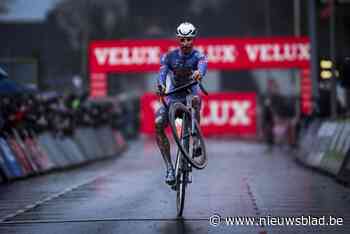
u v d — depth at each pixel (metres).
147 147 75.00
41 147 41.19
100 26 131.25
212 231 17.36
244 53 70.00
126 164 47.00
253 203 22.58
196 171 37.56
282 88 123.44
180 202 19.56
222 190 26.69
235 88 137.25
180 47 19.58
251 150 64.88
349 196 24.58
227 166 42.19
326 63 47.69
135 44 70.62
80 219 19.61
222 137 97.81
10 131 37.25
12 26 124.69
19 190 28.95
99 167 45.88
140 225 18.38
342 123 34.50
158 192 26.34
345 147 31.78
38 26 125.56
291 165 43.22
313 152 41.19
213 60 70.12
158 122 19.58
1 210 22.34
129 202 23.20
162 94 19.58
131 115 95.06
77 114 55.44
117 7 134.50
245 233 17.09
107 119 68.19
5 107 37.59
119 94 107.50
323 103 51.50
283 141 74.62
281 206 21.83
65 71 123.75
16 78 50.16
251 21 139.62
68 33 127.00
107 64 71.12
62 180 33.94
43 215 20.61
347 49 58.50
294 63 69.56
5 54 116.12
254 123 88.12
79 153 50.19
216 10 147.62
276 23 125.19
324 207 21.55
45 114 45.00
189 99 19.73
